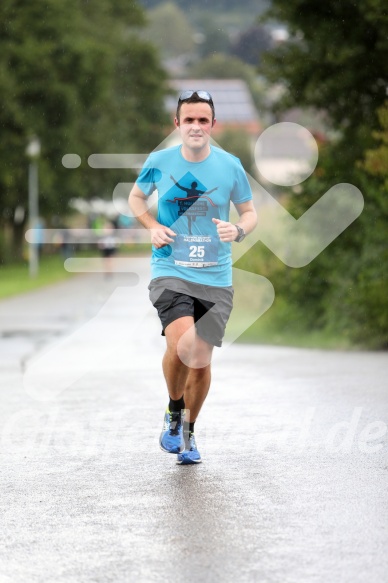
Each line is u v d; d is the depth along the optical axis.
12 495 15.73
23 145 119.12
